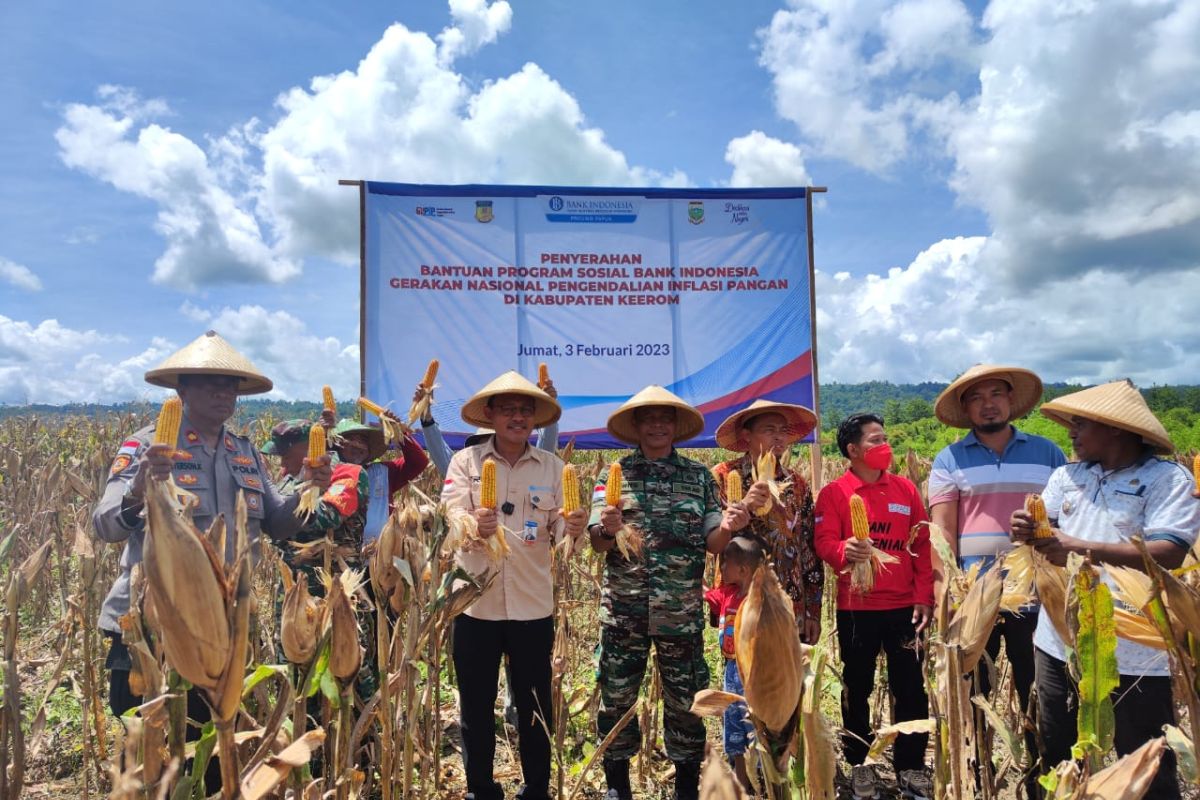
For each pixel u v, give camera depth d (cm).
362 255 692
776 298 734
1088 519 329
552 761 488
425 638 304
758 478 397
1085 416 325
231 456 360
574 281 719
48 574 702
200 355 338
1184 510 296
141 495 296
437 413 688
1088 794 165
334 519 376
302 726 186
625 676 414
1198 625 158
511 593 400
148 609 149
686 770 413
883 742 216
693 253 732
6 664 223
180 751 148
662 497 422
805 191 744
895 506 435
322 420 467
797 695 145
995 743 410
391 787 304
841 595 441
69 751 468
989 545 415
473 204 711
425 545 328
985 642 204
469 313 702
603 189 728
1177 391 5519
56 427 1345
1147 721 294
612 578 421
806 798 156
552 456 437
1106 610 180
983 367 434
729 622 396
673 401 424
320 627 188
